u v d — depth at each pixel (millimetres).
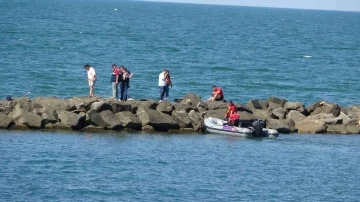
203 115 71188
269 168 56938
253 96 102750
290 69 140750
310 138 70312
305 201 48844
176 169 54969
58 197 47031
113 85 72250
